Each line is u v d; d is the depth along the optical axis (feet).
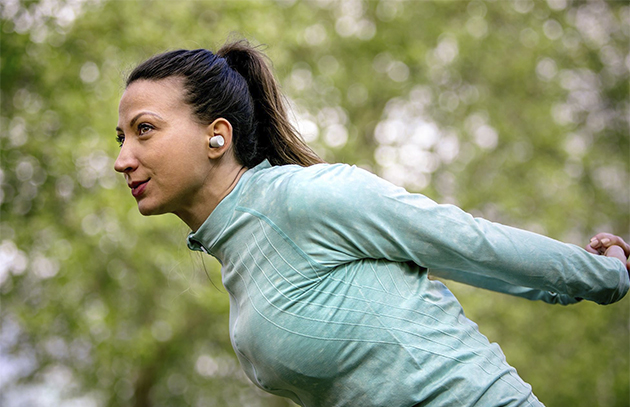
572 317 33.09
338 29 35.55
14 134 26.48
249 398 37.22
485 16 36.65
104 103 25.22
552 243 5.28
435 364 4.93
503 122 35.60
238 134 5.41
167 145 5.08
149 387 35.17
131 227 24.72
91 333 28.25
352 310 4.95
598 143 36.22
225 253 5.29
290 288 5.00
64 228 26.76
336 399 5.12
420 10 36.27
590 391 32.86
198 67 5.28
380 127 36.68
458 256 5.09
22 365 30.60
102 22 26.32
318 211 4.96
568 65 36.68
